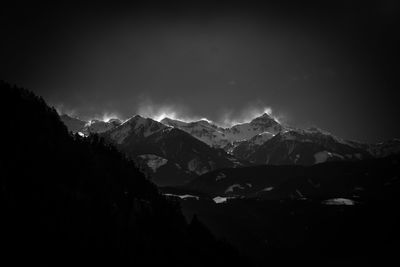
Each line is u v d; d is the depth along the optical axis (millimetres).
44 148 184625
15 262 140000
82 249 154625
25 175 166625
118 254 161125
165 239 186875
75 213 164750
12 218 150000
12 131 182250
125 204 190250
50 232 153000
